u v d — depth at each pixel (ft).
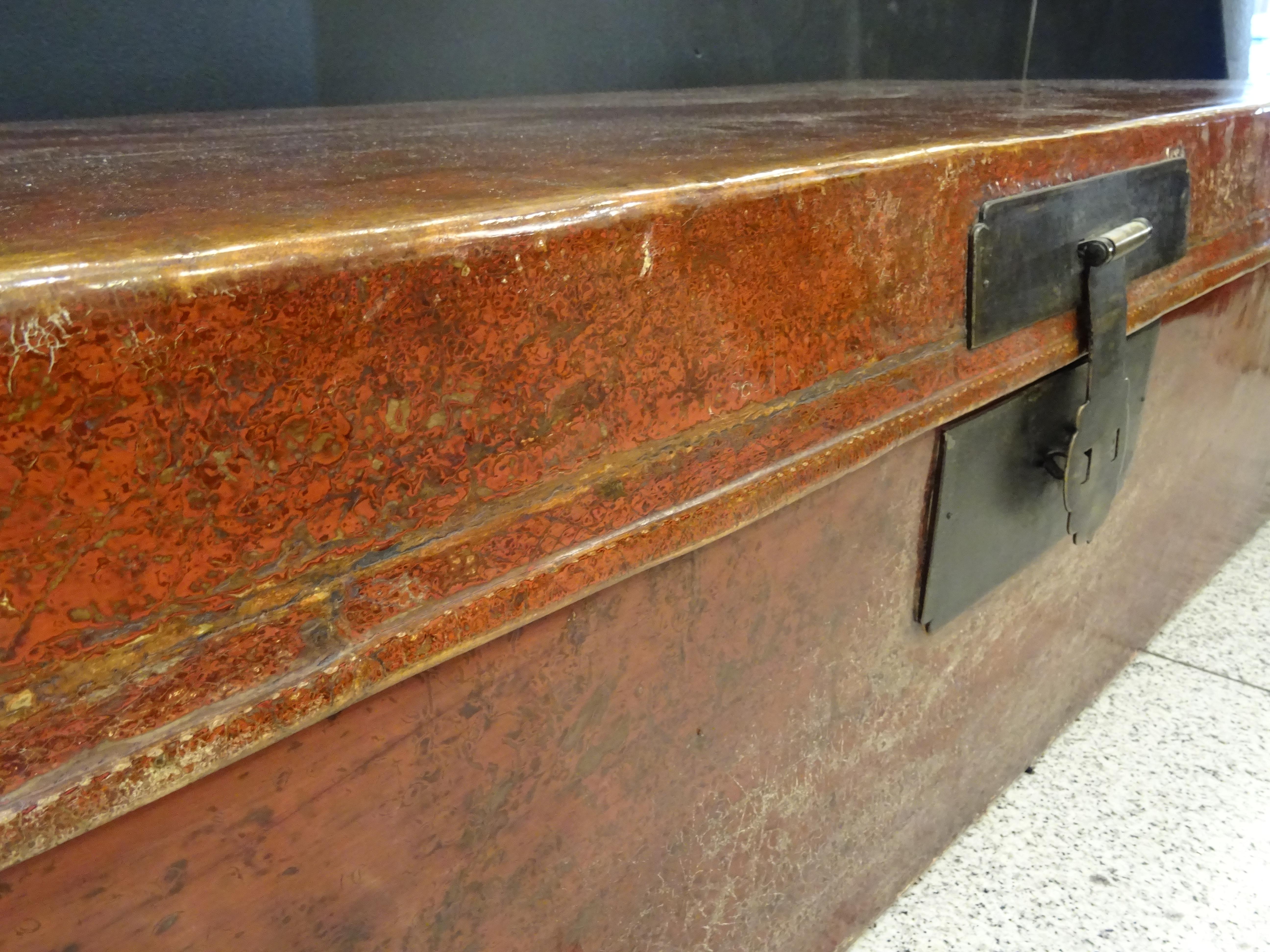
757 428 1.70
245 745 1.14
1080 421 2.38
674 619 1.73
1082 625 3.34
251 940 1.30
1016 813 3.11
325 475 1.17
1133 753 3.37
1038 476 2.58
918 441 2.14
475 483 1.32
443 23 4.24
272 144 2.29
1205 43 5.96
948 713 2.71
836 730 2.28
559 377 1.38
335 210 1.27
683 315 1.52
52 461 0.95
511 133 2.47
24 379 0.91
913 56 6.44
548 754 1.60
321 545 1.19
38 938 1.09
